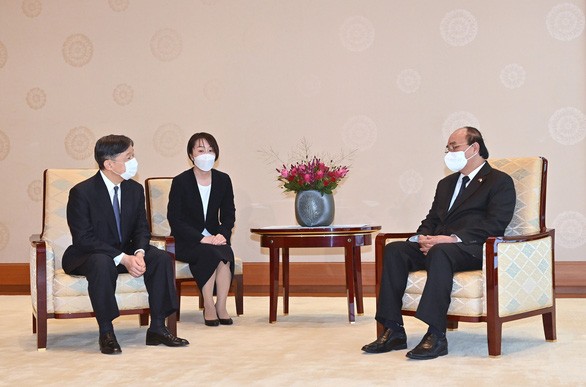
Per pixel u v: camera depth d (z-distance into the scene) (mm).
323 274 6609
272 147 6699
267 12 6715
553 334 4039
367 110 6535
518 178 4172
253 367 3490
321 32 6613
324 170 5121
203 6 6832
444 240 3859
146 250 4230
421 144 6453
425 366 3430
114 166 4242
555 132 6246
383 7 6512
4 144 7160
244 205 6750
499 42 6324
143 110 6934
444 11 6410
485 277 3670
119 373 3428
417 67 6457
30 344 4285
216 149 5152
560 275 6227
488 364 3457
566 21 6219
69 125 7062
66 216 4527
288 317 5203
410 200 6473
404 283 3881
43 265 4082
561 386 2988
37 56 7109
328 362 3568
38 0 7109
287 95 6676
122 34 6973
